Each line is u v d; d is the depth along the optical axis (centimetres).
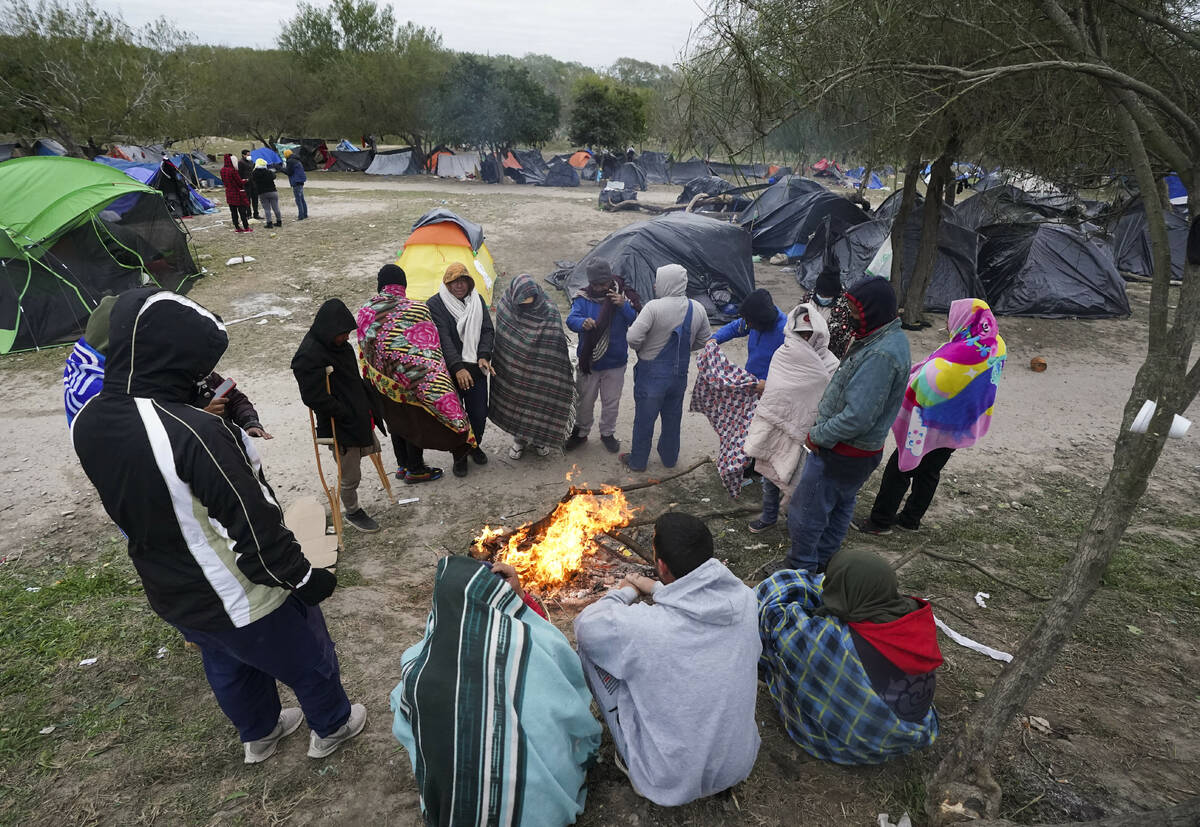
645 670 217
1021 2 278
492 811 198
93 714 280
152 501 187
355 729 268
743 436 480
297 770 253
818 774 254
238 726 246
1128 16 290
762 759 261
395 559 435
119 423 183
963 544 465
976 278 1049
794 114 249
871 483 563
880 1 249
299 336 891
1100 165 489
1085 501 536
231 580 203
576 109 3691
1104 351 916
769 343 482
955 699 297
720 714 216
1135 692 308
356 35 3516
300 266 1251
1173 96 295
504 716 202
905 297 1022
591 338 534
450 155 3262
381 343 462
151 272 1002
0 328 823
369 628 347
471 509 500
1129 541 466
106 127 2417
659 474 560
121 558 427
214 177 2581
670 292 489
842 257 1167
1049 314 1056
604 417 580
